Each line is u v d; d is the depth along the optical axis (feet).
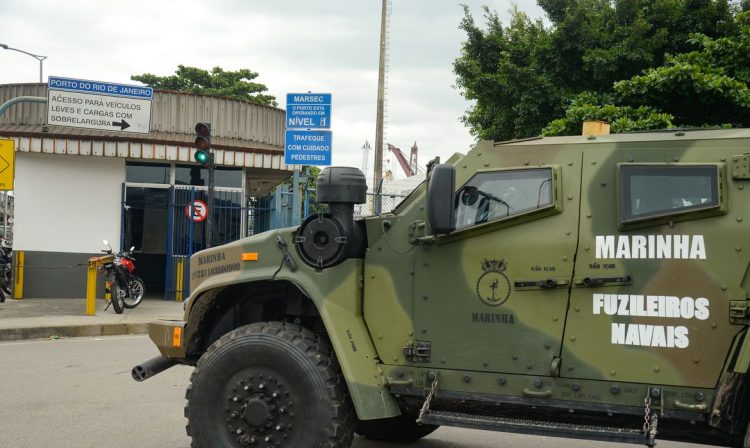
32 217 54.54
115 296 47.32
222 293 18.60
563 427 14.35
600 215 14.79
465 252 15.79
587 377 14.61
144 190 57.47
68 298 54.90
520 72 46.44
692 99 38.55
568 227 14.99
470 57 51.16
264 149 56.59
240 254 17.95
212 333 19.19
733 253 13.80
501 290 15.40
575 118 38.55
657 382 14.12
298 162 45.73
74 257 55.11
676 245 14.17
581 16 45.96
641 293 14.33
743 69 38.68
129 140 53.67
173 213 56.29
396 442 21.29
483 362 15.46
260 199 61.52
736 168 13.94
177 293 55.83
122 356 34.76
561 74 47.03
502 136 49.52
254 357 16.56
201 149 46.78
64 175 55.06
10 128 53.93
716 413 13.50
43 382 28.50
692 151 14.39
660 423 14.21
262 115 59.77
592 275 14.69
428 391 15.85
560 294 14.93
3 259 54.08
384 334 16.40
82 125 47.21
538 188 15.29
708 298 13.88
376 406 15.89
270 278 17.35
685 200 14.21
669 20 45.32
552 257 15.03
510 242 15.40
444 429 23.16
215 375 16.81
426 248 16.14
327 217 16.94
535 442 21.43
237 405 16.66
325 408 16.03
